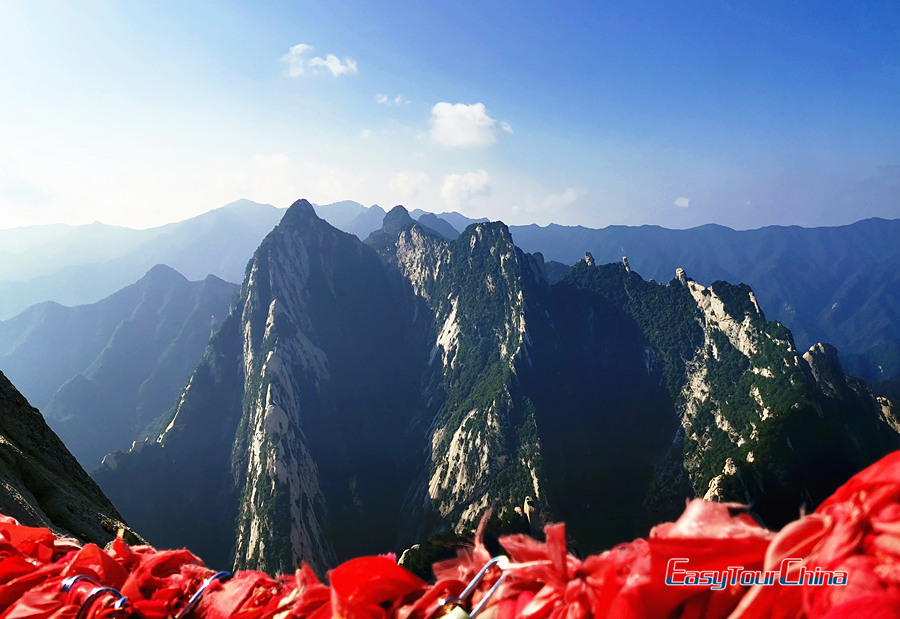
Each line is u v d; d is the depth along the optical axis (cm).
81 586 216
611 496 15575
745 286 18338
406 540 16038
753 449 11488
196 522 17850
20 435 1716
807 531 92
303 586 180
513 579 130
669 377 18625
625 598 97
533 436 15825
